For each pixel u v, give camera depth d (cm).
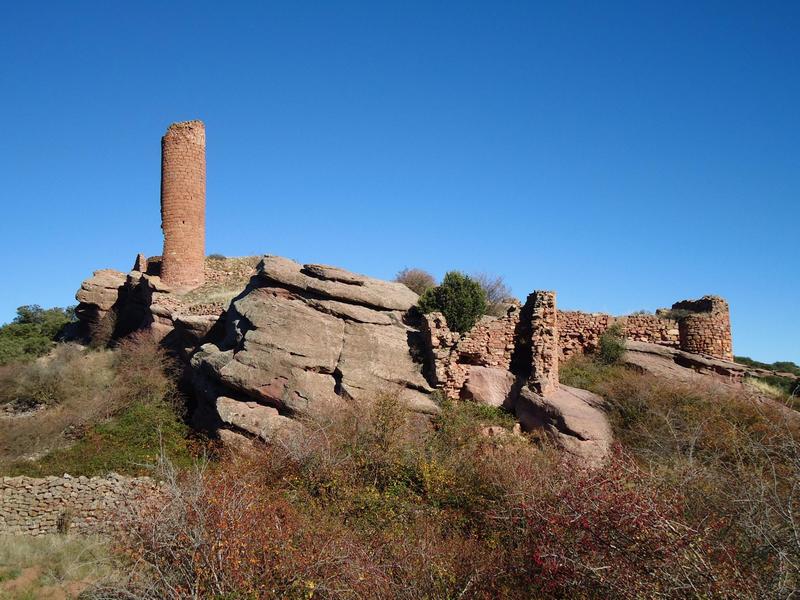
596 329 2539
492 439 1917
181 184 3669
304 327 2317
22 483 1842
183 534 1055
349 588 1040
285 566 1045
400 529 1370
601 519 940
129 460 2122
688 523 968
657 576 852
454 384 2241
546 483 1261
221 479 1296
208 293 3525
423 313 2478
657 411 1927
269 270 2483
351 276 2525
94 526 1588
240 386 2172
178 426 2427
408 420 1977
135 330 3606
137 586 1048
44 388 2998
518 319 2370
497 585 1079
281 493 1501
